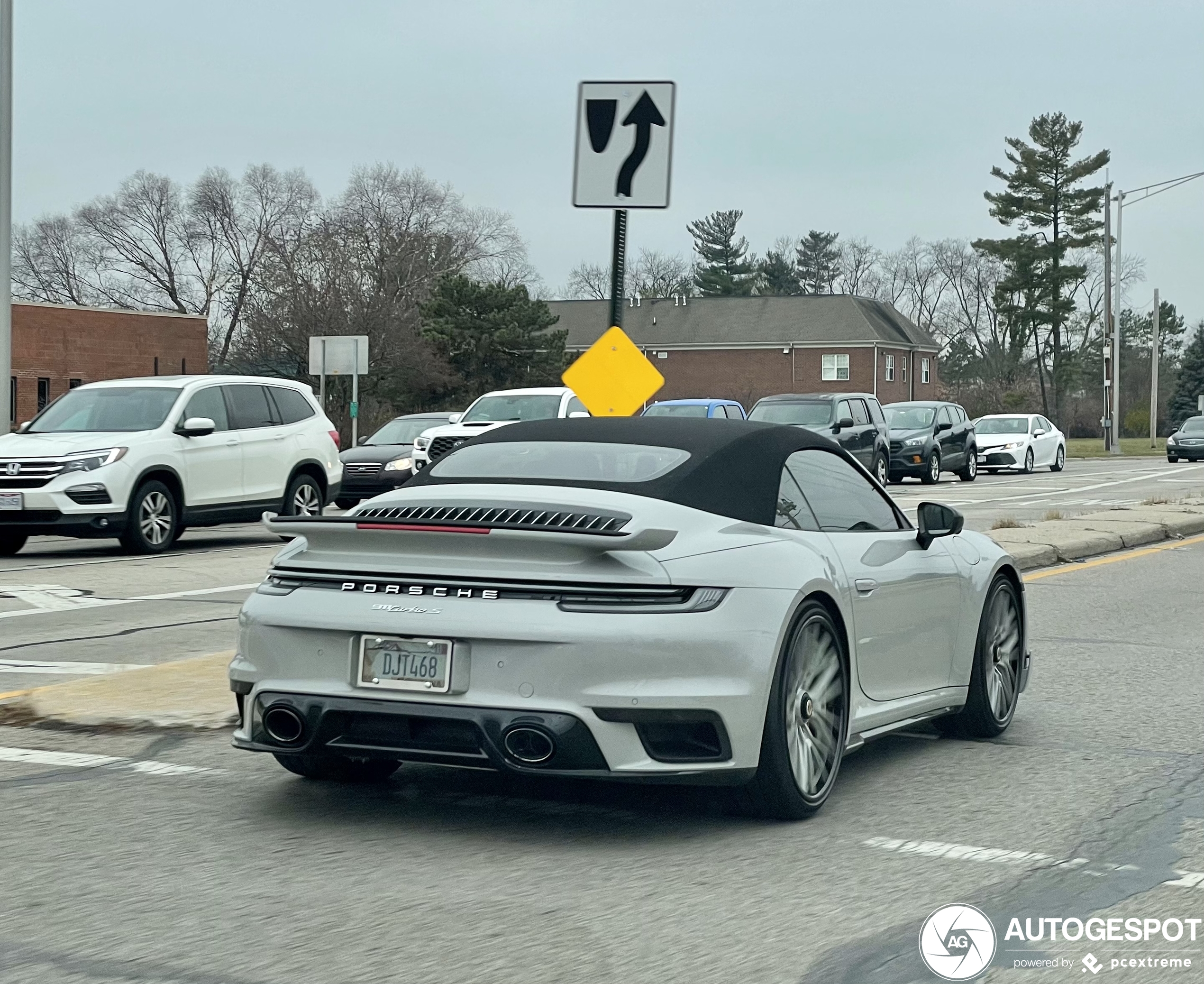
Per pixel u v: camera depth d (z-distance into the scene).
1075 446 75.69
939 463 36.38
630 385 10.10
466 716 5.01
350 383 64.06
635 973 3.97
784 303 89.94
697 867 5.00
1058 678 9.12
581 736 4.95
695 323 90.50
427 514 5.46
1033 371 102.50
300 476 18.83
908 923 4.43
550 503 5.35
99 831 5.36
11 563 15.85
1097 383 102.75
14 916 4.41
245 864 4.96
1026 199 92.75
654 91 9.82
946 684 6.94
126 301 90.19
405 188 86.44
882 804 5.94
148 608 12.15
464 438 24.75
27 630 10.84
